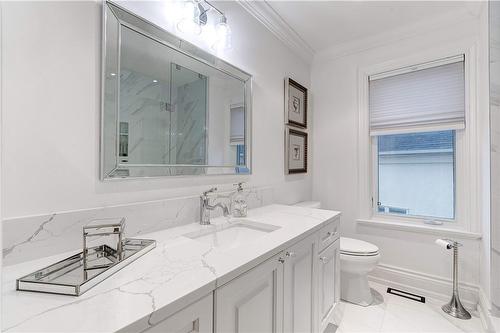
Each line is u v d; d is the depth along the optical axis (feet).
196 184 4.59
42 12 2.74
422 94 7.12
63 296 1.90
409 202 7.54
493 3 4.99
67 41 2.93
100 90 3.22
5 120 2.50
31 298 1.86
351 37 7.72
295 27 7.12
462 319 5.74
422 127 7.09
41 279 2.05
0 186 1.62
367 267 6.13
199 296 2.09
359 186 8.05
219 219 4.69
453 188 6.86
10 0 2.53
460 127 6.52
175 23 4.24
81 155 3.05
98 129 3.21
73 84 2.98
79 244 2.95
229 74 5.33
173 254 2.85
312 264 4.32
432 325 5.54
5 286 2.06
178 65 4.25
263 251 3.02
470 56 6.33
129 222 3.45
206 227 4.07
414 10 6.39
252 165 6.03
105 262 2.44
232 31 5.47
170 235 3.58
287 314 3.53
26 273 2.33
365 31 7.38
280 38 7.14
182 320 1.96
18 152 2.58
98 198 3.21
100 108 3.22
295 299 3.76
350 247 6.32
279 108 7.13
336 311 5.63
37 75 2.70
